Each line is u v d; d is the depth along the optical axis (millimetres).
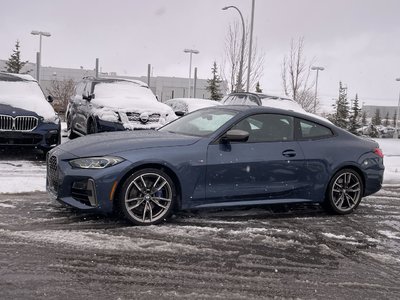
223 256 4512
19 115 9062
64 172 5211
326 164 6188
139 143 5359
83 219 5406
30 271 3893
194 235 5082
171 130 6344
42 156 10109
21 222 5188
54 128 9430
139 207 5289
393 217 6430
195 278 3953
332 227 5773
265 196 5859
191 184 5426
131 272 3998
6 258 4133
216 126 5824
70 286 3660
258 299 3621
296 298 3674
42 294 3494
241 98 14492
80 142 5629
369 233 5586
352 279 4121
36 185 7039
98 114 10383
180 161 5348
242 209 6395
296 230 5535
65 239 4699
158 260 4305
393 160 12953
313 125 6359
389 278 4188
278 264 4395
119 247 4566
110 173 5059
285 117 6172
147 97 12273
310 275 4164
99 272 3959
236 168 5613
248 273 4133
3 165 8820
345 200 6469
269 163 5793
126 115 10375
